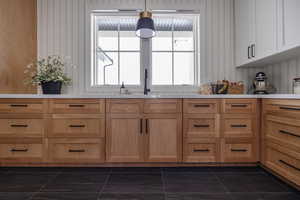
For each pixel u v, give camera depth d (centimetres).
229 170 240
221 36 299
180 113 240
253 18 248
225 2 299
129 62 303
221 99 241
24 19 278
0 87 246
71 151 239
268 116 222
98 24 303
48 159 239
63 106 239
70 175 226
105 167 249
